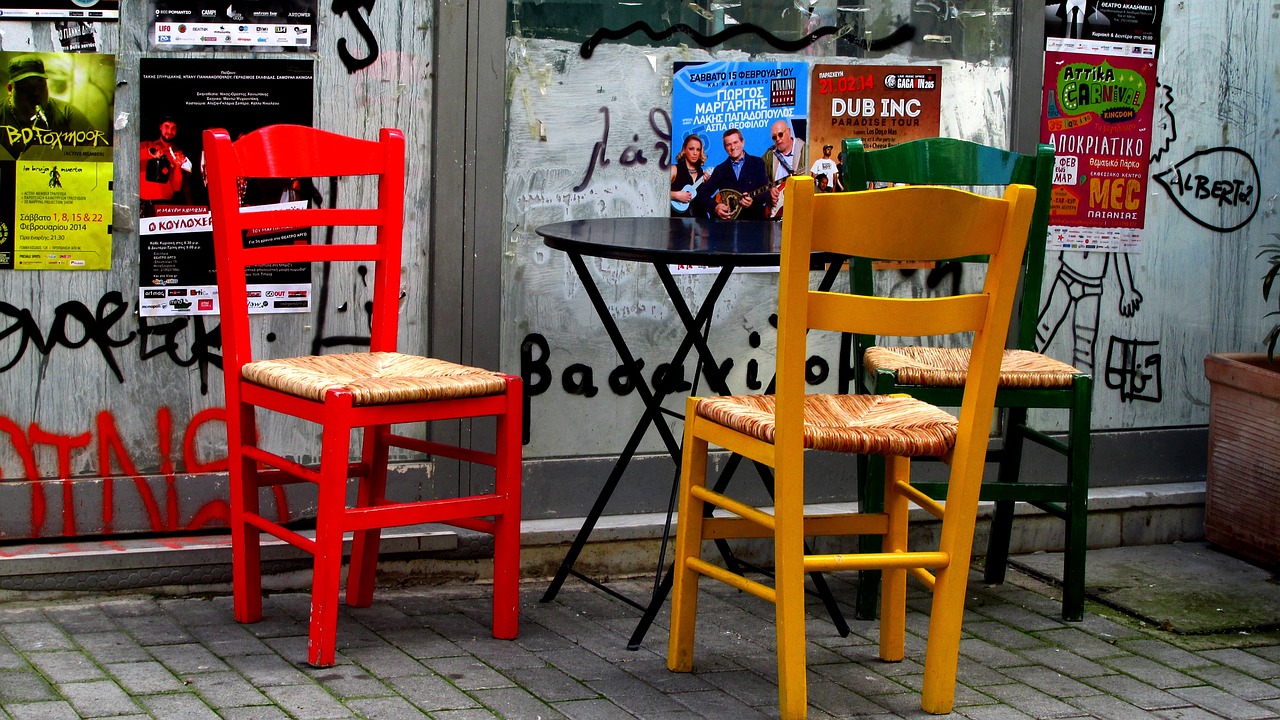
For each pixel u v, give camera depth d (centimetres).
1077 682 341
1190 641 377
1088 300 476
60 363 374
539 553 407
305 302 396
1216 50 480
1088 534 466
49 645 331
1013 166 395
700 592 403
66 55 365
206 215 382
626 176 425
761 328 445
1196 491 478
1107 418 484
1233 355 465
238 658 327
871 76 446
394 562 392
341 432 312
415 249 402
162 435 385
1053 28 460
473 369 351
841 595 405
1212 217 488
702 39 427
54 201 369
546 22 410
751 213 441
